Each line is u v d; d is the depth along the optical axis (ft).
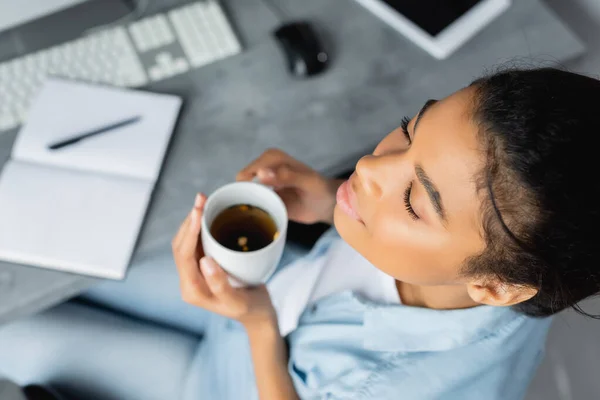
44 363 3.30
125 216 2.82
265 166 2.78
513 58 3.12
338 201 2.23
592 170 1.54
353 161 3.10
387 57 3.35
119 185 2.89
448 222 1.79
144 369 3.36
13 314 2.67
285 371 2.72
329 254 2.93
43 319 3.41
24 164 2.90
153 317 3.58
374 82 3.27
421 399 2.25
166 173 2.98
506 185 1.62
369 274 2.70
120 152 2.96
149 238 2.82
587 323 4.41
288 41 3.22
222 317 3.37
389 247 2.01
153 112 3.09
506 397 2.43
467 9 3.44
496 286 1.90
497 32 3.43
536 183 1.56
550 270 1.73
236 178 2.79
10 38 3.33
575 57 3.44
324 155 3.06
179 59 3.27
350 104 3.20
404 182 1.88
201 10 3.40
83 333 3.41
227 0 3.50
